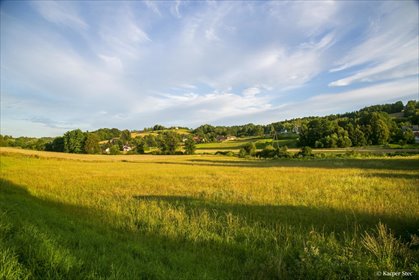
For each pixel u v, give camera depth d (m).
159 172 30.84
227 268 5.45
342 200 12.01
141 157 79.19
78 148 102.06
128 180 21.81
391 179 19.42
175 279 4.54
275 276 5.01
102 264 4.69
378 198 12.27
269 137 123.81
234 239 7.21
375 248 5.82
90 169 35.06
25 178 21.33
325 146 88.38
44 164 40.53
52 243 5.16
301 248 6.13
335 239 6.69
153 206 10.55
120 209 10.41
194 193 14.95
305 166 37.97
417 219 8.47
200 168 38.09
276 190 15.48
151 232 7.59
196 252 6.26
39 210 9.05
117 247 5.93
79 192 15.14
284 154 69.00
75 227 7.38
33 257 4.51
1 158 44.66
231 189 16.06
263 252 6.21
